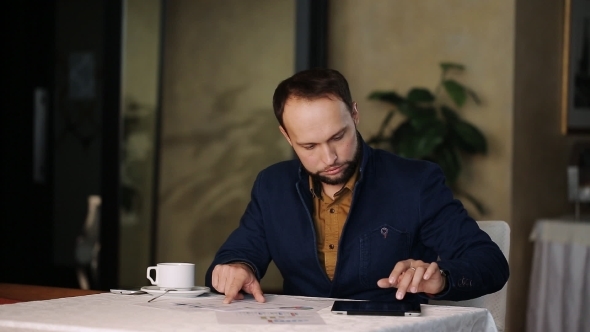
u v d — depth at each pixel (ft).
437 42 12.91
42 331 4.41
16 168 15.97
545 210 13.70
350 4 13.62
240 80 15.24
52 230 15.80
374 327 4.30
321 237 6.43
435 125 12.14
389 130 13.15
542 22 13.43
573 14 14.19
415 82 13.06
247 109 15.21
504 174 12.36
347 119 5.85
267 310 4.92
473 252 5.89
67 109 15.75
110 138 14.82
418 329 4.47
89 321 4.50
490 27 12.49
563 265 12.08
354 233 6.28
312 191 6.37
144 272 16.20
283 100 5.87
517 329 12.80
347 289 6.31
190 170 15.87
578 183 12.95
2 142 15.98
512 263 12.43
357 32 13.56
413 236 6.29
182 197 15.98
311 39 13.61
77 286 15.52
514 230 12.44
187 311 4.88
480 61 12.57
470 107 12.63
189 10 15.79
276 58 14.69
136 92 16.19
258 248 6.65
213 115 15.61
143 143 16.20
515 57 12.34
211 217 15.76
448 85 12.30
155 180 16.10
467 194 12.62
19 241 15.94
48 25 15.87
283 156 14.88
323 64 13.67
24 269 15.94
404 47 13.16
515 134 12.42
